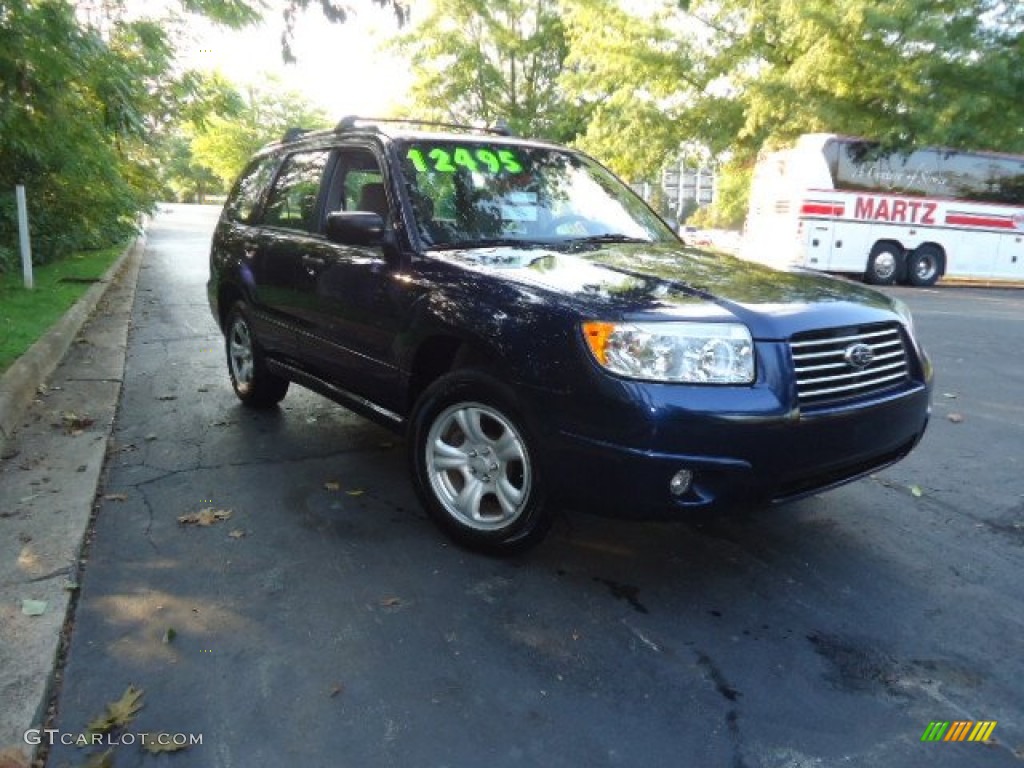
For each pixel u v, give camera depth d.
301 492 4.27
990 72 18.89
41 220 14.10
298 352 4.83
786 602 3.25
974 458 5.08
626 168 23.73
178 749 2.36
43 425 5.31
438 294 3.58
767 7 20.11
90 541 3.66
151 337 8.80
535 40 29.38
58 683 2.65
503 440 3.39
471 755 2.36
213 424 5.45
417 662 2.79
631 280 3.38
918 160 18.84
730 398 2.93
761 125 20.61
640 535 3.81
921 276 19.34
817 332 3.15
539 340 3.13
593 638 2.96
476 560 3.53
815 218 18.27
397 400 3.98
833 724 2.53
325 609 3.12
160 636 2.92
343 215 3.87
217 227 6.20
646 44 22.08
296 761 2.32
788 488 3.16
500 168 4.48
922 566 3.59
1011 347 9.18
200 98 12.56
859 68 19.06
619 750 2.39
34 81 7.06
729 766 2.34
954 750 2.42
